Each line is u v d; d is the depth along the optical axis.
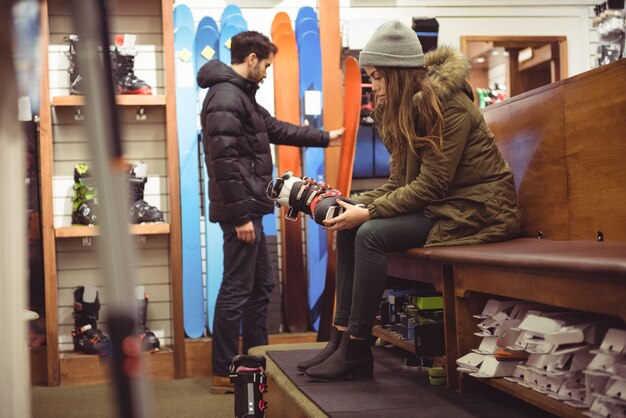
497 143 3.29
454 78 2.64
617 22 3.23
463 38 5.48
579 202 2.67
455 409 2.22
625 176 2.41
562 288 1.86
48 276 4.47
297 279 4.97
